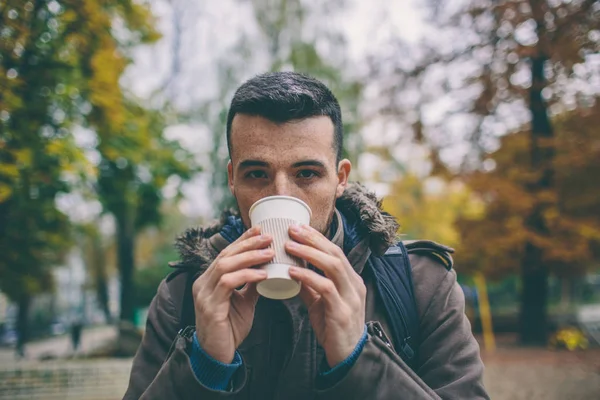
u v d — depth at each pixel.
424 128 16.83
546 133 16.58
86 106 11.28
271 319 1.80
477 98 16.16
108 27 10.34
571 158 15.77
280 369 1.75
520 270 17.58
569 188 17.67
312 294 1.56
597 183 17.14
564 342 16.81
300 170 1.62
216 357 1.49
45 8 9.20
